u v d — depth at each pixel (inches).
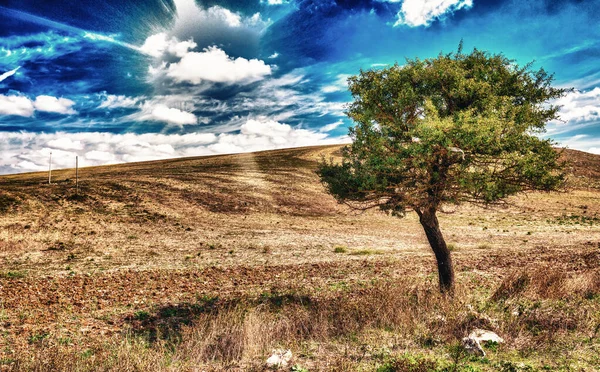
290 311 414.3
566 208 2206.0
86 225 1615.4
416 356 263.6
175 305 518.0
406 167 460.1
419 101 456.1
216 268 867.4
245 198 2309.3
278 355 279.4
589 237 1355.8
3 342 362.6
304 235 1510.8
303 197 2428.6
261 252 1131.9
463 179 421.4
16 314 475.2
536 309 363.6
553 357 265.6
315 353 291.1
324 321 352.2
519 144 419.5
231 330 327.9
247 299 499.2
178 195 2268.7
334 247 1224.2
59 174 3666.3
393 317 355.6
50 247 1168.2
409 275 687.7
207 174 3041.3
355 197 501.0
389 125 451.5
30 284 687.1
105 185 2358.5
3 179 3314.5
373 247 1224.8
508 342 290.7
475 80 449.1
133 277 764.0
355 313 367.6
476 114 445.1
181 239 1409.9
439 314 356.5
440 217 1947.6
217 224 1763.0
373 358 274.1
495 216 1990.7
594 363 253.4
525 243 1235.2
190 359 289.9
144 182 2524.6
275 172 3245.6
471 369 241.0
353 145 475.5
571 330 316.8
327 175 518.6
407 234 1569.9
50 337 378.3
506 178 446.9
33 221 1606.8
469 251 1064.2
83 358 294.0
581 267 684.1
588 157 3634.4
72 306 519.5
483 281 599.5
